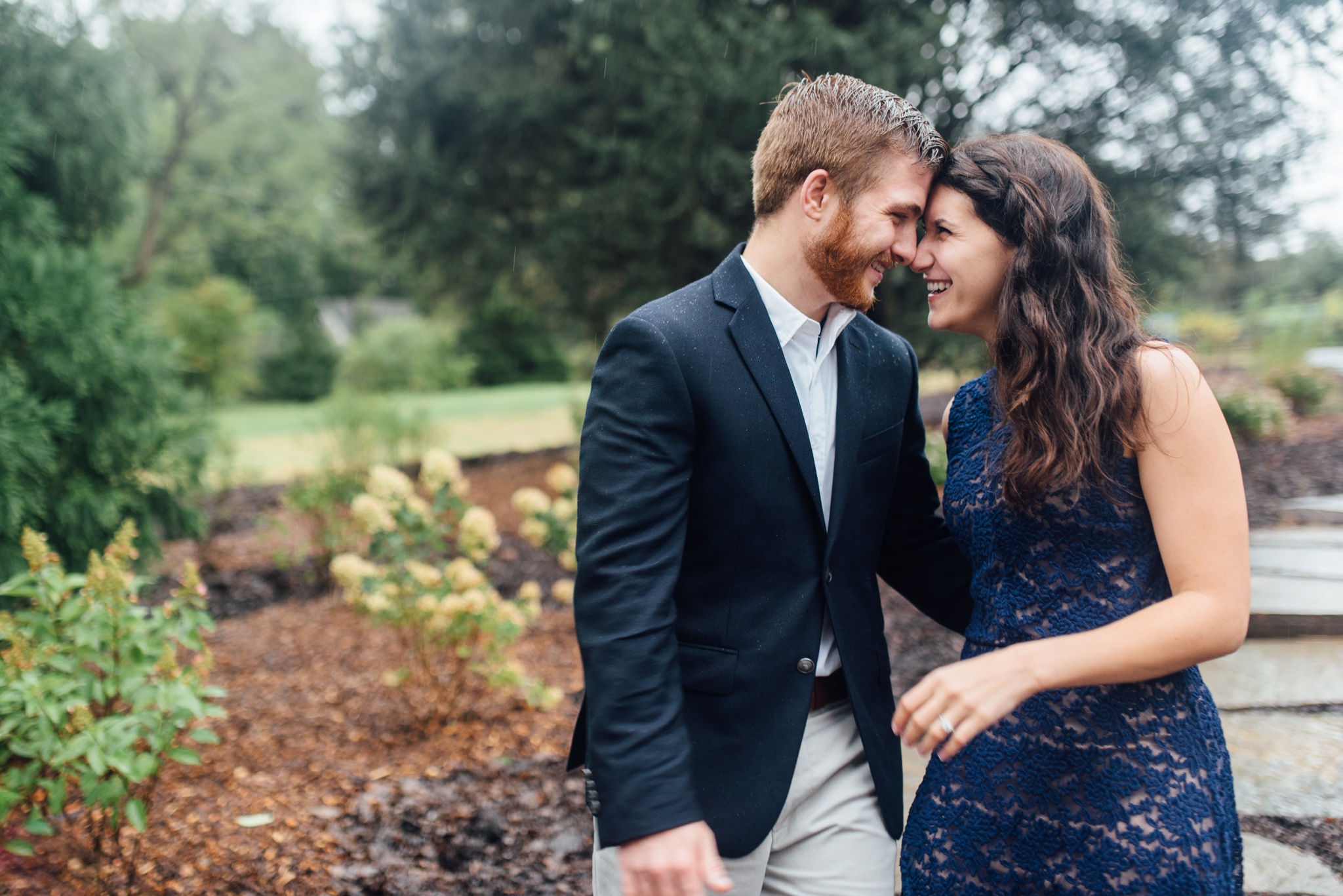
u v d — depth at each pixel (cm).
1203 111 838
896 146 138
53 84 469
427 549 429
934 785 146
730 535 138
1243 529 121
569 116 1062
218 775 315
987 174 141
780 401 138
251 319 2452
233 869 248
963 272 143
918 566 170
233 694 412
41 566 243
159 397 496
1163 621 117
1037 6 849
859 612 151
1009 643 139
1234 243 936
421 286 1385
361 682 429
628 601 123
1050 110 882
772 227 145
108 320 448
